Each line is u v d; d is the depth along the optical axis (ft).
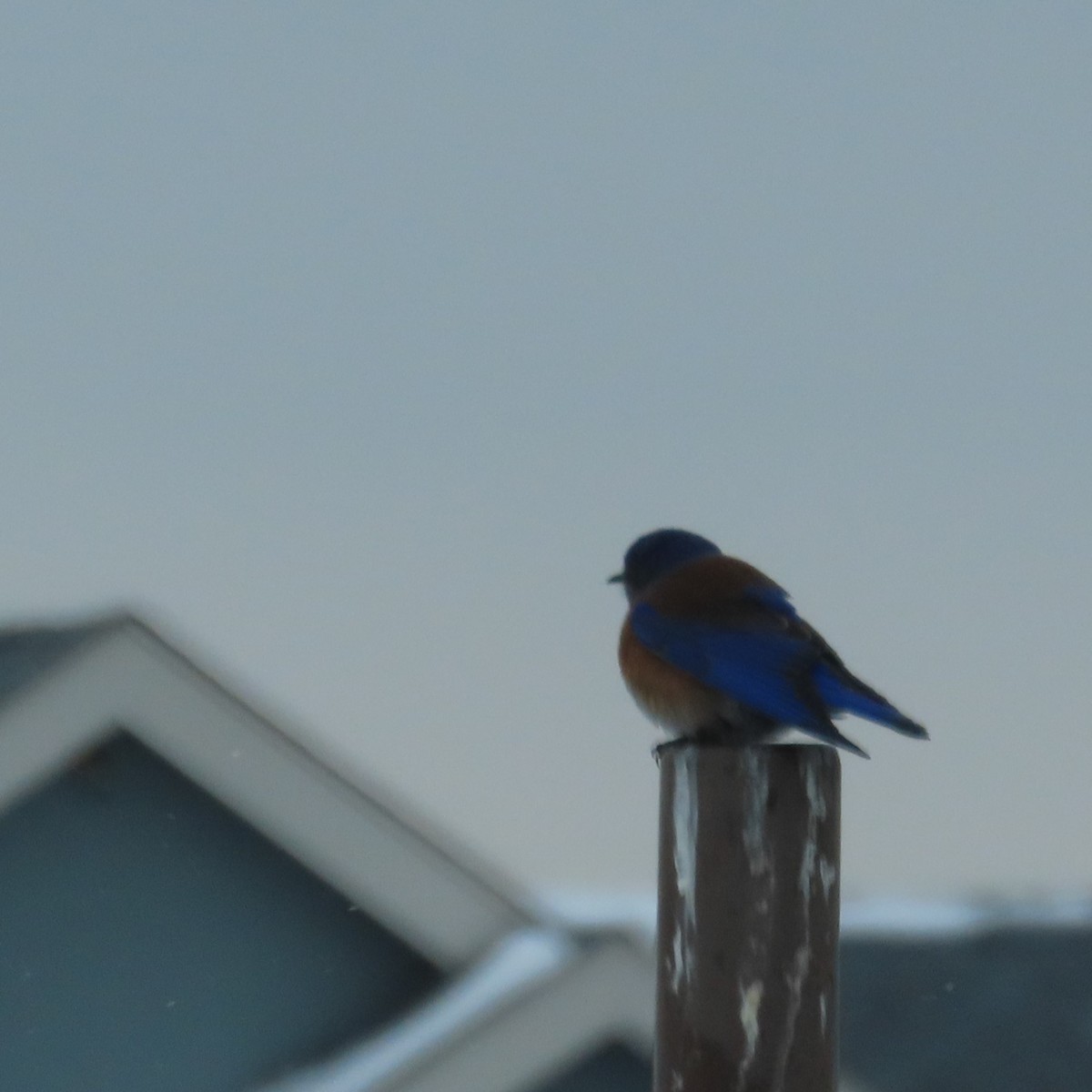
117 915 46.24
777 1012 20.42
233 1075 46.32
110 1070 45.83
